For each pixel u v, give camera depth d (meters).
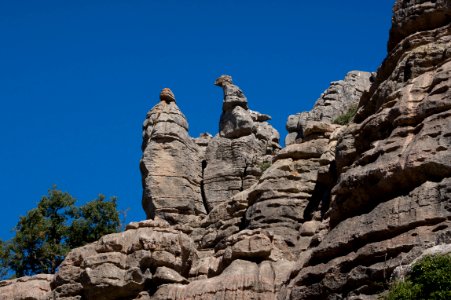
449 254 26.75
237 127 61.16
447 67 36.56
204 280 41.75
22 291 46.09
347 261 33.50
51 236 62.75
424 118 35.19
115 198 65.06
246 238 42.44
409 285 26.20
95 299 43.31
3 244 61.53
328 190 46.16
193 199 58.84
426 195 32.47
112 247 44.12
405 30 40.66
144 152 59.75
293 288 35.62
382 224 33.00
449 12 39.53
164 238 43.94
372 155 35.72
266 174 48.06
